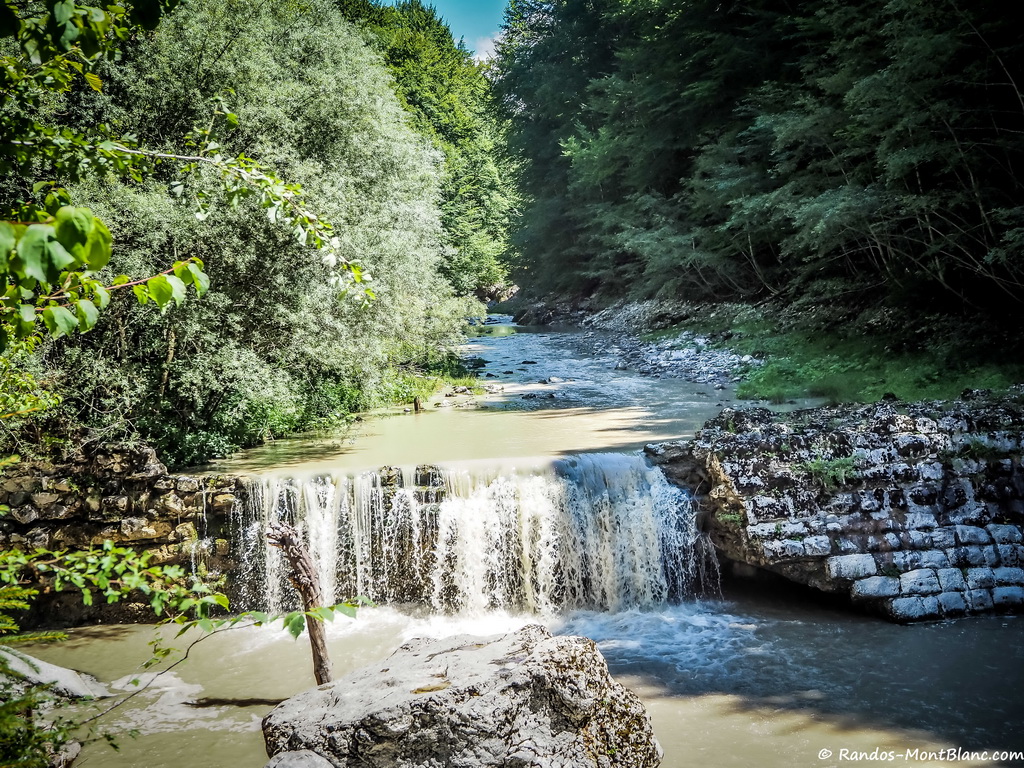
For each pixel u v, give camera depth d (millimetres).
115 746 4234
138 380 11602
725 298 29750
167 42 12922
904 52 14914
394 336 16438
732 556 10070
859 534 9539
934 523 9570
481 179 54531
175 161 12492
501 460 10969
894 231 18906
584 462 10836
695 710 7324
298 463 12000
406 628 9883
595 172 35781
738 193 24672
